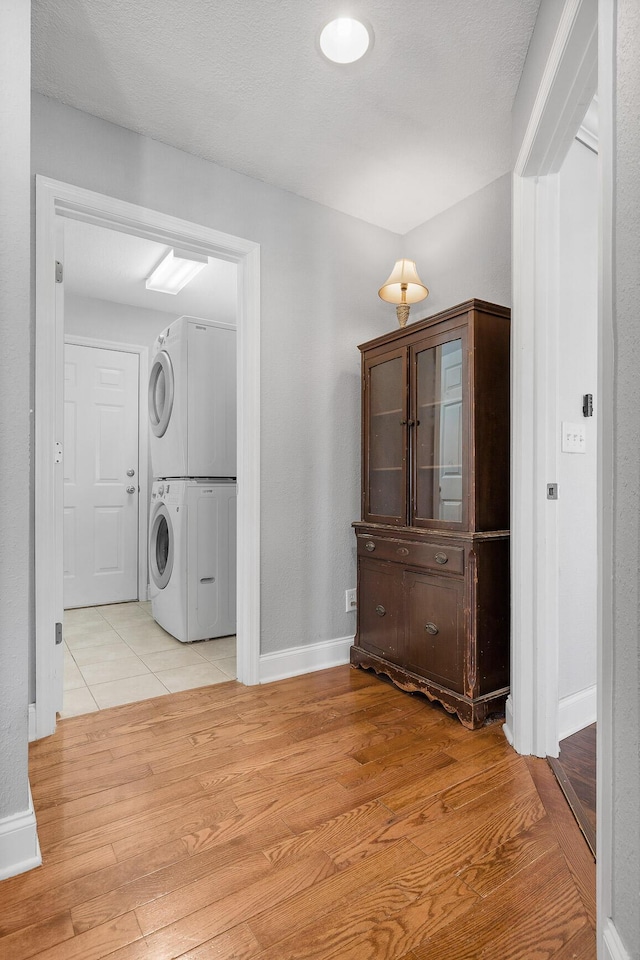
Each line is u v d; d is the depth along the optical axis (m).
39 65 1.75
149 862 1.26
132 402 4.23
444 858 1.27
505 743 1.85
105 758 1.75
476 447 2.02
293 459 2.55
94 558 4.04
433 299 2.78
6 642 1.23
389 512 2.45
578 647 2.00
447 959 1.00
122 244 3.14
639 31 0.82
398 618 2.36
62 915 1.10
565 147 1.65
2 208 1.24
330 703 2.19
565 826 1.39
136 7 1.51
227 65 1.75
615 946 0.86
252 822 1.41
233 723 2.00
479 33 1.63
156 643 3.06
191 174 2.25
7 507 1.24
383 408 2.49
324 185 2.49
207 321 3.19
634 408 0.84
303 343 2.59
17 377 1.26
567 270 1.92
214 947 1.02
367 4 1.51
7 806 1.23
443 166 2.34
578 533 1.98
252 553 2.41
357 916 1.10
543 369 1.79
